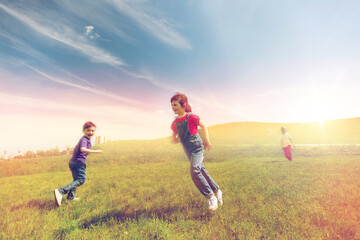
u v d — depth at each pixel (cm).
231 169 793
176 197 381
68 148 2666
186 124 323
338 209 285
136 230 238
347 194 354
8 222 272
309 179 504
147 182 566
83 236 229
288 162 977
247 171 704
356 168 683
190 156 328
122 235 230
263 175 600
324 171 638
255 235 220
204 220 270
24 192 534
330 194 360
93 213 314
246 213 286
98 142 2400
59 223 272
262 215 273
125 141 2467
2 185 725
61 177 824
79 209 332
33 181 771
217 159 1536
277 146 1973
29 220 284
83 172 408
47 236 232
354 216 258
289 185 450
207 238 217
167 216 287
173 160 1528
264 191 407
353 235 216
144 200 378
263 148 1908
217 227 244
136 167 1070
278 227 237
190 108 347
